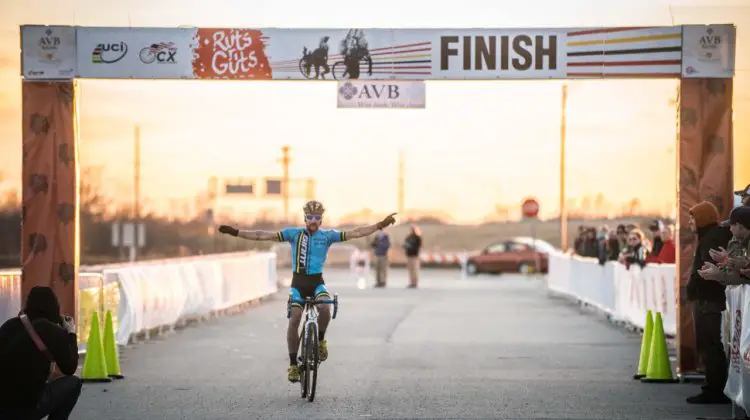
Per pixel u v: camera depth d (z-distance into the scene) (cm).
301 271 2144
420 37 2452
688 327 2442
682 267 2444
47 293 1420
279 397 2189
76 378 1514
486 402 2117
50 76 2433
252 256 5447
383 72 2456
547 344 3319
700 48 2403
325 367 2716
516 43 2438
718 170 2417
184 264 3931
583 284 5100
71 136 2442
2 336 1386
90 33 2439
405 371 2633
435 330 3816
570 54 2430
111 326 2523
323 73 2461
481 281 8238
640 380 2470
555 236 15775
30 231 2447
